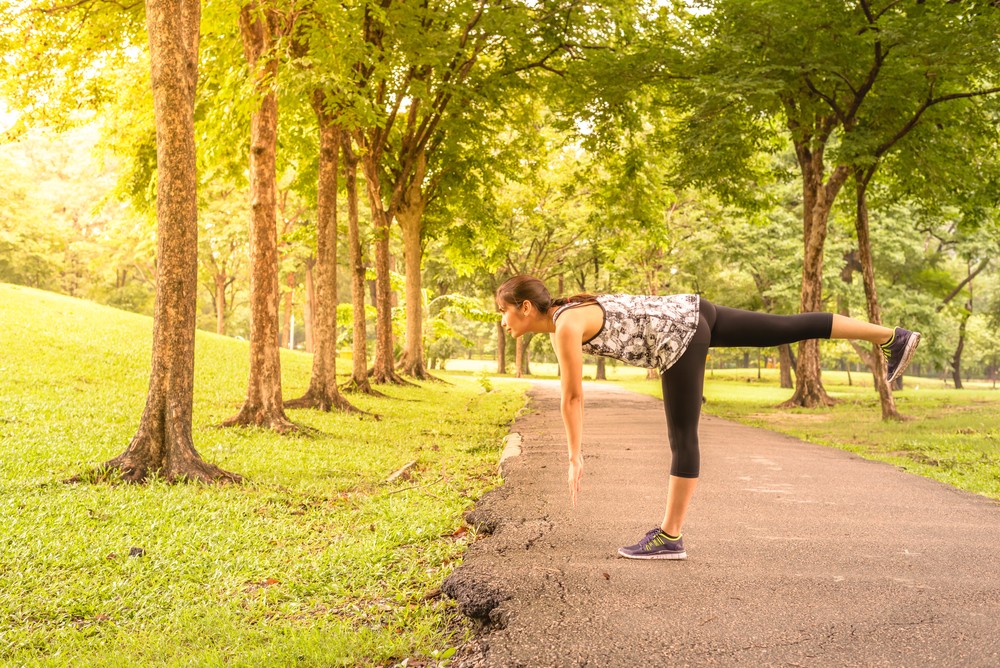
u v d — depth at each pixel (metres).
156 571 4.55
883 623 3.08
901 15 13.75
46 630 3.72
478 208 24.44
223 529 5.53
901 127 15.41
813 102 15.91
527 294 3.65
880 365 15.97
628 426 12.40
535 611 3.26
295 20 10.92
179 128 7.32
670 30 17.16
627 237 29.97
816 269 19.16
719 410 19.95
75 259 51.09
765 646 2.85
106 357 15.14
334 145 14.44
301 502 6.62
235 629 3.60
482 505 5.73
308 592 4.18
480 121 19.83
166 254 7.25
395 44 14.02
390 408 15.92
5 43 12.47
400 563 4.59
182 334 7.29
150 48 7.33
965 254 33.09
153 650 3.40
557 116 20.89
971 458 9.21
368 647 3.23
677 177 18.41
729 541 4.47
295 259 41.81
